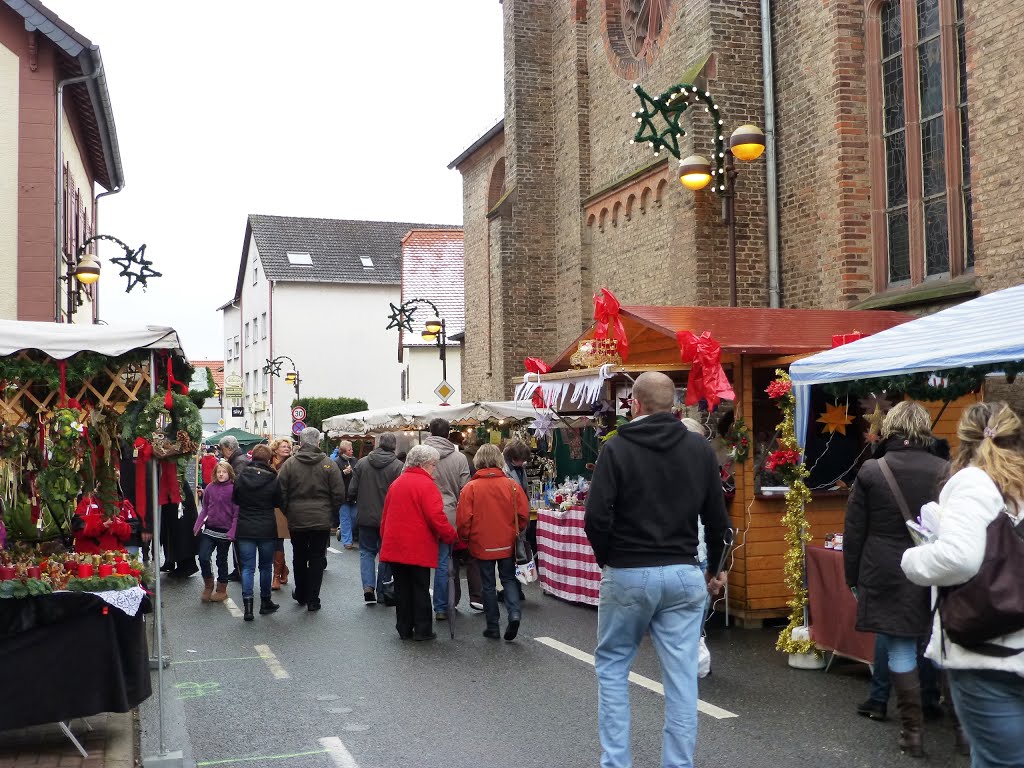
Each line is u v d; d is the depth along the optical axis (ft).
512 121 72.79
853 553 19.61
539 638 31.30
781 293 50.31
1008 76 35.53
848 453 33.91
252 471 35.68
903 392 27.68
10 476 23.09
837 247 46.03
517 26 72.59
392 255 196.75
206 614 36.99
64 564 20.70
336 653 29.40
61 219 57.21
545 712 22.50
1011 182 35.47
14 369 21.38
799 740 20.03
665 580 15.96
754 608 31.86
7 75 55.57
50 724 21.62
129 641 20.48
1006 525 11.59
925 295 40.47
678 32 54.70
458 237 157.89
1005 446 12.21
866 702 21.58
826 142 46.75
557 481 55.06
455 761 19.11
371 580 38.88
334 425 72.02
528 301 72.59
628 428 16.35
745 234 50.62
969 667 11.61
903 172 44.39
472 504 30.81
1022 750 11.52
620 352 35.73
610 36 64.49
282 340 187.62
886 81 45.42
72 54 55.98
